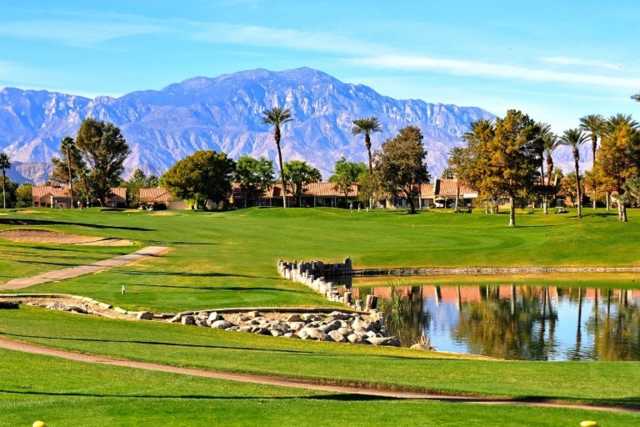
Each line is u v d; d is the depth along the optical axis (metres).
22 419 17.70
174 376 23.03
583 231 94.00
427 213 155.62
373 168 174.62
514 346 42.41
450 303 58.28
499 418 18.55
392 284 69.69
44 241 85.25
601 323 49.62
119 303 45.00
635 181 124.94
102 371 23.33
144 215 146.50
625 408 20.83
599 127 146.88
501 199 170.12
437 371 26.36
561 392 22.94
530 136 128.50
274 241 95.69
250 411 18.75
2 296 46.19
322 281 54.41
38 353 25.83
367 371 25.52
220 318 41.19
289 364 26.25
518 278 74.19
